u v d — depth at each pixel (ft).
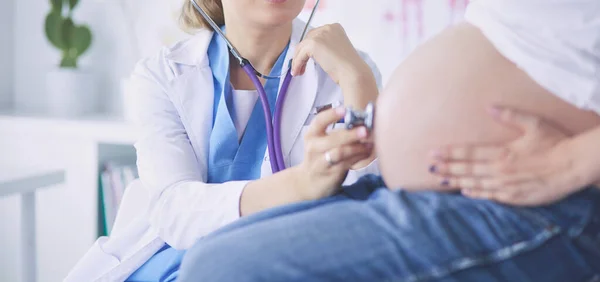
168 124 3.84
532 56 2.17
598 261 2.09
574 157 2.10
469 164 2.21
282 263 2.00
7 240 7.23
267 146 3.82
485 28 2.32
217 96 3.92
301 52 3.72
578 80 2.13
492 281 1.97
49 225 6.82
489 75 2.26
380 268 1.97
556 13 2.20
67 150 6.69
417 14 6.43
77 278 3.74
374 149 2.79
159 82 3.89
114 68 7.80
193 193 3.38
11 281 7.26
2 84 8.11
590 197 2.18
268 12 3.63
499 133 2.22
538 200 2.14
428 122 2.33
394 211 2.15
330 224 2.14
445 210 2.12
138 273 3.66
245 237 2.21
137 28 7.62
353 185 2.87
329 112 2.68
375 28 6.63
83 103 7.48
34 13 8.07
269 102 3.96
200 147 3.85
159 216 3.43
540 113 2.20
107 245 3.84
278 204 3.03
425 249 1.99
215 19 4.24
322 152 2.72
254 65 4.02
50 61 8.04
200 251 2.25
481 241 2.05
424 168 2.36
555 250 2.06
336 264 1.98
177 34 7.39
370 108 2.55
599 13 2.16
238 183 3.28
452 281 1.95
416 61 2.48
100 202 6.72
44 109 8.10
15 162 6.93
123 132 6.39
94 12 7.82
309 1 6.85
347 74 3.55
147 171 3.70
